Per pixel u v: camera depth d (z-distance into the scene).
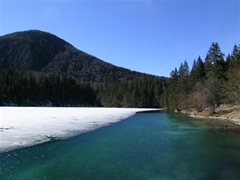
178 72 105.50
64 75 155.62
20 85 119.44
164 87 131.50
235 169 14.01
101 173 13.16
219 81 59.69
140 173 13.26
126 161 15.41
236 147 19.70
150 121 42.59
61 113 56.69
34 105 121.19
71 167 14.02
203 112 59.19
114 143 20.88
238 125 35.62
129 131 28.50
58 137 22.06
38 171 13.18
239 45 70.00
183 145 20.39
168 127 33.12
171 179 12.42
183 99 84.56
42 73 157.75
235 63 66.25
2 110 65.25
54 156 15.98
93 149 18.33
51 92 137.25
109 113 64.31
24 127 26.62
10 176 12.37
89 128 29.28
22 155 15.75
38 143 19.11
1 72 122.44
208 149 18.91
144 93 144.88
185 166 14.55
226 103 62.09
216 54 71.75
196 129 30.94
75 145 19.36
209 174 13.19
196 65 92.56
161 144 20.70
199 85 70.88
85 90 159.62
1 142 18.44
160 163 15.08
